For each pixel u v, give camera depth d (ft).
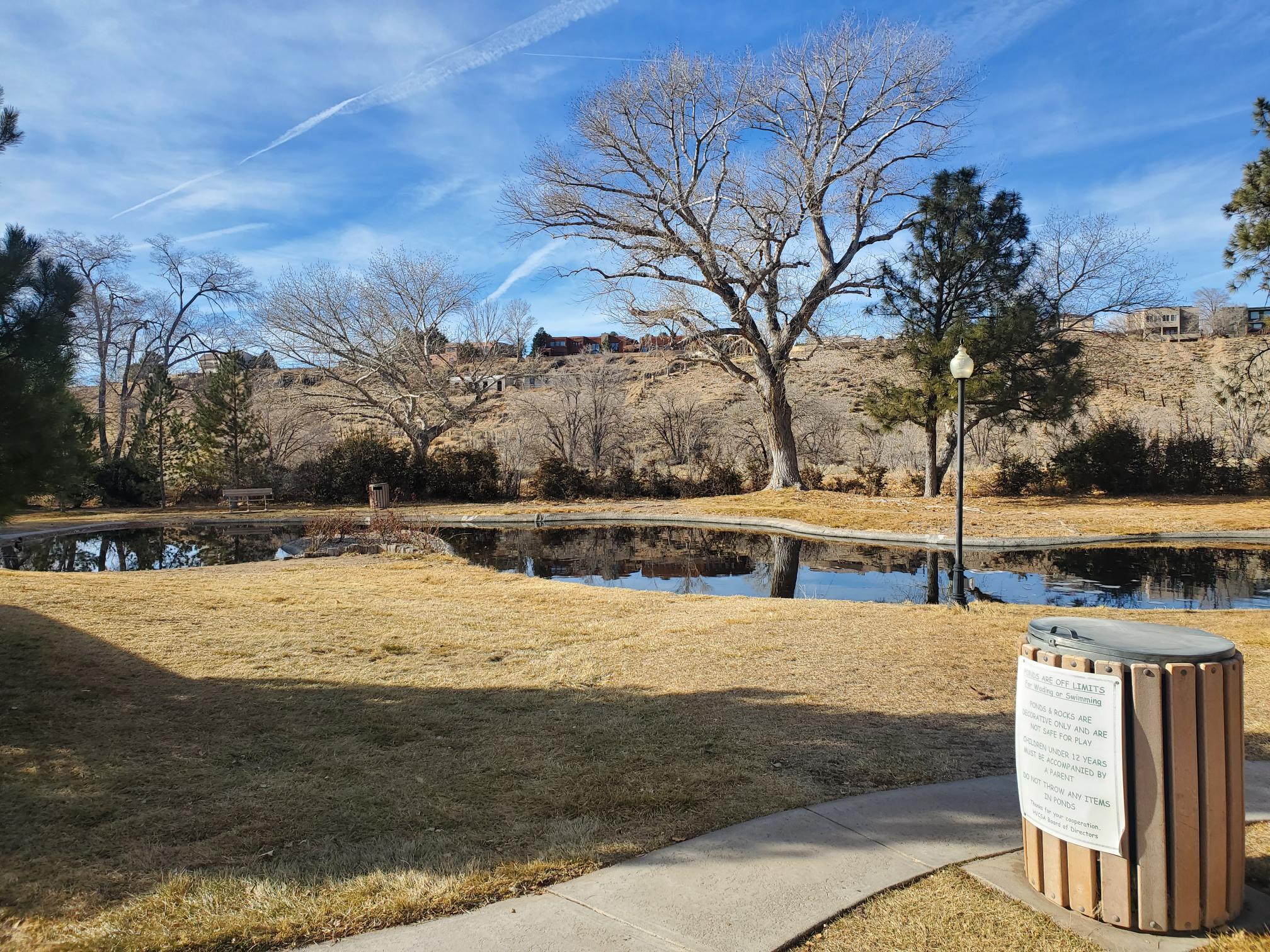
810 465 105.70
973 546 60.75
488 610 32.14
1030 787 10.28
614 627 28.78
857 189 88.89
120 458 103.91
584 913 9.73
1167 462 93.35
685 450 130.72
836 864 11.02
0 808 12.53
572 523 83.10
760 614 31.71
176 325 134.21
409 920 9.57
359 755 15.35
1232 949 8.94
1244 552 56.24
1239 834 9.57
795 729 17.02
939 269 85.15
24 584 34.04
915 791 13.62
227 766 14.70
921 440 128.77
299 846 11.55
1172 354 162.81
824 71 84.64
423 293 112.68
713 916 9.66
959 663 23.22
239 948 9.00
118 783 13.73
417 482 106.52
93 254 118.83
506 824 12.32
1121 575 46.75
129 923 9.39
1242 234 58.85
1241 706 9.55
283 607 31.53
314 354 113.70
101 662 21.50
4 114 18.43
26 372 18.08
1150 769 9.27
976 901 10.05
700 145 86.99
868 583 45.88
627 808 12.94
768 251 90.27
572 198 85.25
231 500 96.84
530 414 133.80
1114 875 9.46
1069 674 9.74
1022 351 82.99
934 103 84.69
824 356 194.08
